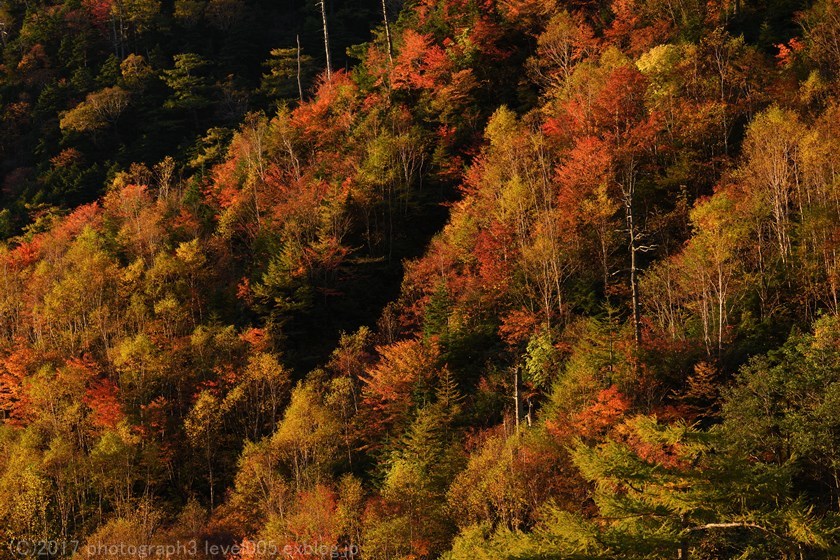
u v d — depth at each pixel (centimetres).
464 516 3150
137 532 4106
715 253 3653
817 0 5997
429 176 6212
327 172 6419
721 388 2792
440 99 6481
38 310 6281
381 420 4134
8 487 4469
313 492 3662
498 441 3350
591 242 4597
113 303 6169
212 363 5259
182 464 4931
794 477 2600
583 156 4859
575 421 3059
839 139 4091
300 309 5419
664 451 2598
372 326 5512
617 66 5450
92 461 4541
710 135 5003
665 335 3691
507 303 4616
